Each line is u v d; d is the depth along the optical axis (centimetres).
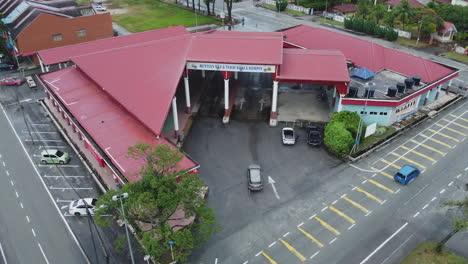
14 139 5438
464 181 4522
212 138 5416
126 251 3656
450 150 5109
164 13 11806
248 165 4853
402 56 6619
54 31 7944
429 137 5412
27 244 3753
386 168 4766
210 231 3444
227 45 5816
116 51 5916
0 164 4909
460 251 3619
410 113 5956
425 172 4684
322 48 7106
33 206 4225
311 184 4509
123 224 3962
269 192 4388
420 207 4141
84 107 5234
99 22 8469
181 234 3188
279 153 5091
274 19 11156
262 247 3675
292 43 7456
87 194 4384
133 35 7331
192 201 3450
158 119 4647
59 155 4878
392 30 9138
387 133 5462
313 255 3588
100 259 3572
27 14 8256
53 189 4472
